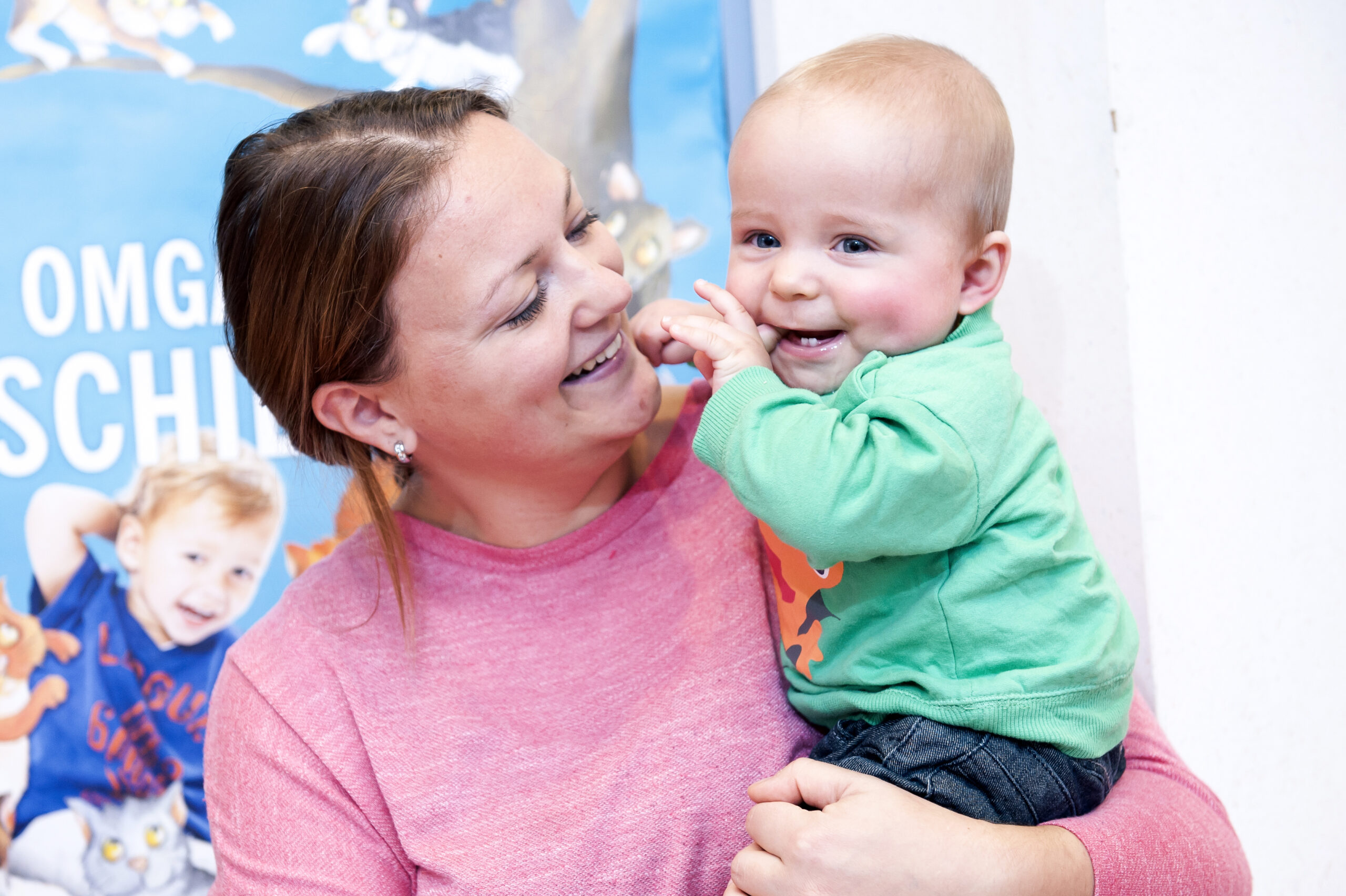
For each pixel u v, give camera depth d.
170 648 1.52
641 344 1.00
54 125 1.45
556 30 1.54
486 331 0.85
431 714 0.94
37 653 1.48
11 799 1.47
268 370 0.96
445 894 0.88
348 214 0.85
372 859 0.93
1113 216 1.21
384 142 0.86
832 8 1.52
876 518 0.76
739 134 0.91
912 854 0.76
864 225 0.84
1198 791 0.97
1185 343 1.26
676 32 1.57
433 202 0.83
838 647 0.91
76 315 1.48
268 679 0.97
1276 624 1.36
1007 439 0.84
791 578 0.95
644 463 1.07
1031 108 1.31
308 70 1.50
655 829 0.88
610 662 0.96
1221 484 1.30
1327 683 1.41
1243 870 0.90
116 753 1.51
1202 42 1.22
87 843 1.49
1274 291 1.31
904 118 0.84
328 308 0.88
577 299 0.88
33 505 1.48
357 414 0.96
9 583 1.48
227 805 0.97
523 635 0.98
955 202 0.86
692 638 0.97
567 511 1.02
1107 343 1.25
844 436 0.78
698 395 1.13
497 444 0.92
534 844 0.89
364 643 0.98
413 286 0.84
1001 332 0.93
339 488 1.51
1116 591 0.91
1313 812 1.42
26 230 1.46
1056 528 0.85
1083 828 0.83
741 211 0.90
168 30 1.46
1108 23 1.18
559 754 0.92
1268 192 1.29
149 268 1.49
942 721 0.83
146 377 1.51
